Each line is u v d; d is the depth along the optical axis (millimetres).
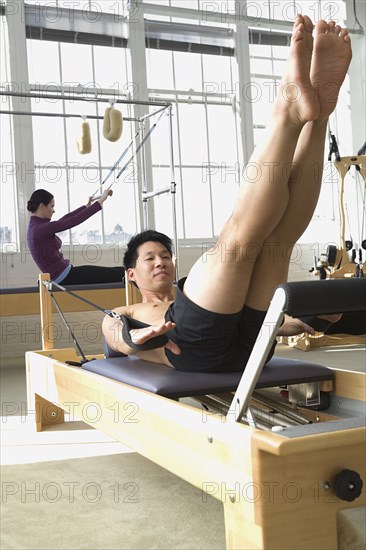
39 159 5387
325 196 6625
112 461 1995
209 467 1153
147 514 1520
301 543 1023
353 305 1045
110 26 5641
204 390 1508
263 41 6340
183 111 6031
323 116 1428
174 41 5965
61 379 2027
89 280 4352
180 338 1585
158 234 2037
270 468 1009
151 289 2004
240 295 1464
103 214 5586
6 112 4164
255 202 1360
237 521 1074
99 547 1332
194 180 6031
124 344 1866
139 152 5711
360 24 6602
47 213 4414
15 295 3922
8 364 4656
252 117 6234
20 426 2562
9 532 1439
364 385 1621
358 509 1456
